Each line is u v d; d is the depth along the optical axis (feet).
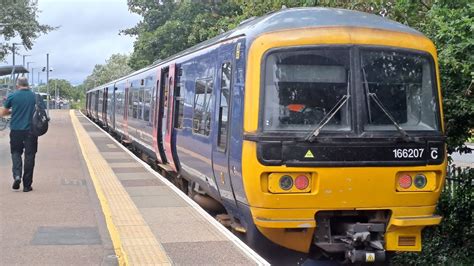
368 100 21.56
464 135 31.14
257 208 21.03
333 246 21.95
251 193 21.07
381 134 21.25
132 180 39.29
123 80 82.89
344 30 21.77
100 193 33.65
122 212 28.02
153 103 50.52
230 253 20.61
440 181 22.11
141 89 61.00
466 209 33.60
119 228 24.58
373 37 21.90
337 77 21.48
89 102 183.01
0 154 58.54
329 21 22.18
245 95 21.61
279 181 20.58
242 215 23.94
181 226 24.90
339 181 20.86
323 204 20.93
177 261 19.65
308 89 21.25
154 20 106.73
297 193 20.66
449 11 26.23
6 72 103.96
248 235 23.32
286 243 21.81
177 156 38.55
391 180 21.34
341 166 20.83
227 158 23.84
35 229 25.17
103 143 75.41
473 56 25.04
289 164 20.51
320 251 23.25
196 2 94.63
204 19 86.33
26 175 34.40
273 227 20.67
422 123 22.12
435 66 22.56
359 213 22.18
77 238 23.63
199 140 30.37
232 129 23.06
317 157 20.67
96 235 24.14
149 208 29.01
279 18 22.54
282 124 20.94
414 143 21.53
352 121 21.24
